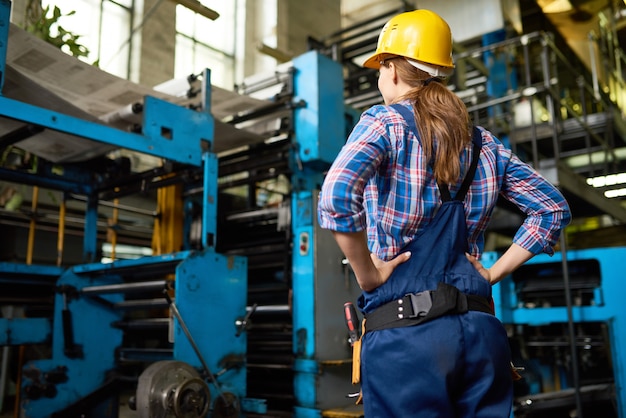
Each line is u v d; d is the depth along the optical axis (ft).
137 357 11.98
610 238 21.40
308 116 13.55
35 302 12.37
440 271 3.50
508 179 4.06
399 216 3.55
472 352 3.36
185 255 10.41
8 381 15.28
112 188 13.74
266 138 14.19
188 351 9.92
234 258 11.20
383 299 3.52
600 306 11.82
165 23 26.32
